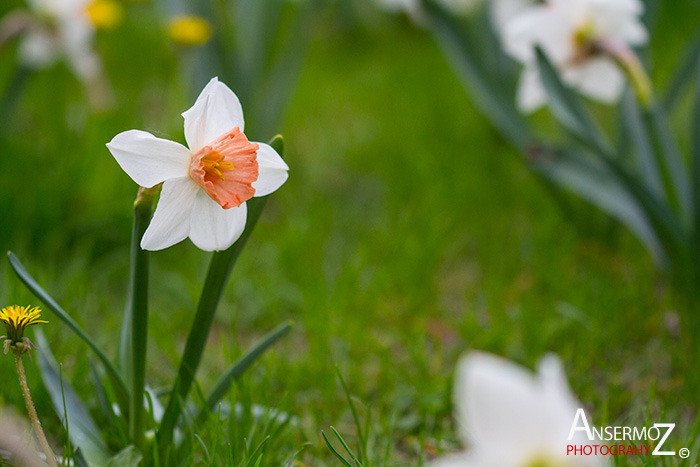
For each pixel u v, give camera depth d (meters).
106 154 2.16
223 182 1.23
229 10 2.41
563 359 1.50
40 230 1.82
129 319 1.31
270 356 1.44
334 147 2.85
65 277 1.64
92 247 1.89
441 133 2.87
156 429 1.31
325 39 4.61
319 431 1.40
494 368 1.09
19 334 1.24
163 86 3.30
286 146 2.88
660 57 3.15
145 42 3.96
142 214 1.25
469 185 2.40
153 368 1.50
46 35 2.05
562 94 1.52
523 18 1.54
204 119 1.23
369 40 4.63
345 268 1.83
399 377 1.49
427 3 1.99
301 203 2.38
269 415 1.36
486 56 1.99
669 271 1.63
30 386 1.38
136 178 1.22
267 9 2.22
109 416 1.33
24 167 2.13
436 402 1.43
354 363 1.50
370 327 1.65
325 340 1.51
